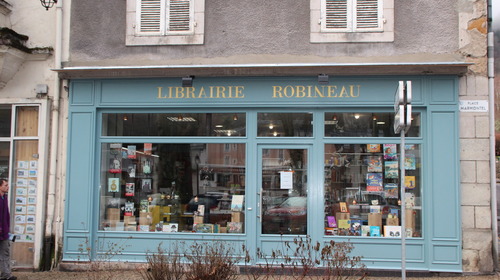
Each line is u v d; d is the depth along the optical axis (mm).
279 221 7961
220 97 8070
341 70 7754
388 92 7820
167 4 8250
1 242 7078
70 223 8062
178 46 8188
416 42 7816
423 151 7766
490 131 7664
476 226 7531
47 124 8266
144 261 8039
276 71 7859
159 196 8273
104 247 8117
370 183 7926
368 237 7750
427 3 7852
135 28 8250
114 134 8367
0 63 7988
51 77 8352
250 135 8086
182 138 8242
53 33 8398
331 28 7973
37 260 8023
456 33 7773
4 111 8414
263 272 7594
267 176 8047
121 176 8352
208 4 8219
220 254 6219
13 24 8477
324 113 8016
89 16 8359
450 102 7652
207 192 8172
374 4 7941
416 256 7637
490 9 7922
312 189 7930
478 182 7582
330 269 5535
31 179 8242
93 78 8234
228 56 8086
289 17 8047
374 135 7949
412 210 7809
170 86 8172
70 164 8148
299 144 8016
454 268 7461
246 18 8117
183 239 8047
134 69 7992
